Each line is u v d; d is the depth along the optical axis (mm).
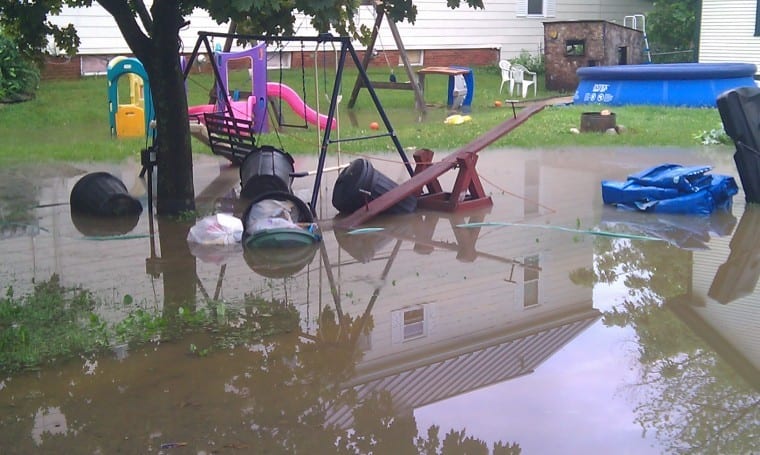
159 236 9023
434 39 27672
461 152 10234
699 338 6035
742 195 10711
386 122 10484
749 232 8922
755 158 9969
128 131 15969
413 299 6969
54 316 6523
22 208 10320
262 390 5238
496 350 5867
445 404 5031
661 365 5555
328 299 6977
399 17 10031
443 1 27484
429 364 5641
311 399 5121
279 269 7820
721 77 20281
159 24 9555
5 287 7242
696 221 9414
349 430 4711
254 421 4820
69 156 13641
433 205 10102
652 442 4512
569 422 4766
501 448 4473
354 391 5230
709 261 7930
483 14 28391
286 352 5859
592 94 21391
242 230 8789
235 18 8688
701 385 5234
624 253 8227
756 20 24203
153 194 11172
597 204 10281
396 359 5727
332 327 6344
